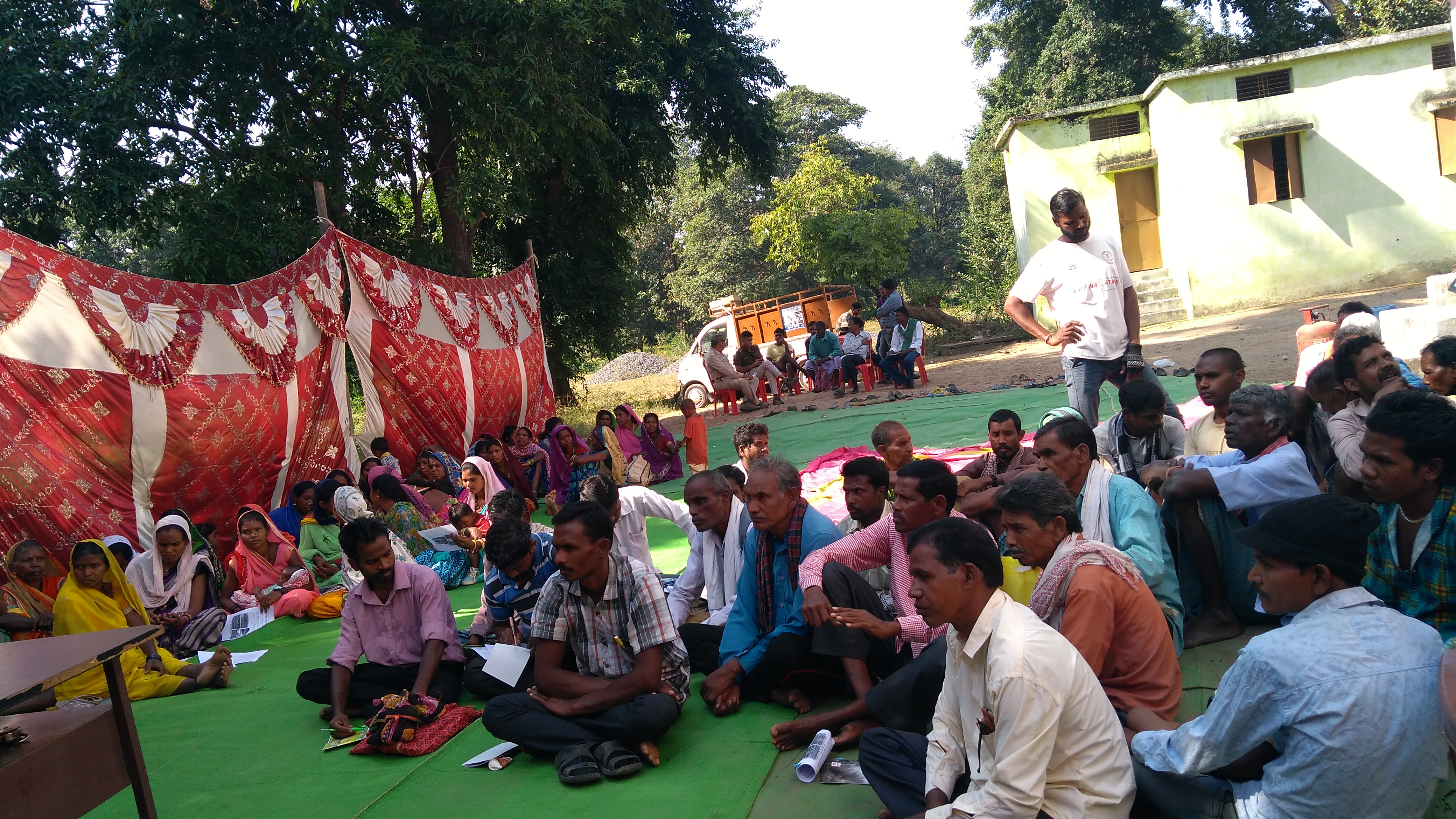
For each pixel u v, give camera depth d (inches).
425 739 176.1
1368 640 98.4
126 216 506.9
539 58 553.9
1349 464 188.5
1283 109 824.3
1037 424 457.7
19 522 277.3
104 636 133.4
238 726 198.1
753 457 281.1
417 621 196.4
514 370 546.0
